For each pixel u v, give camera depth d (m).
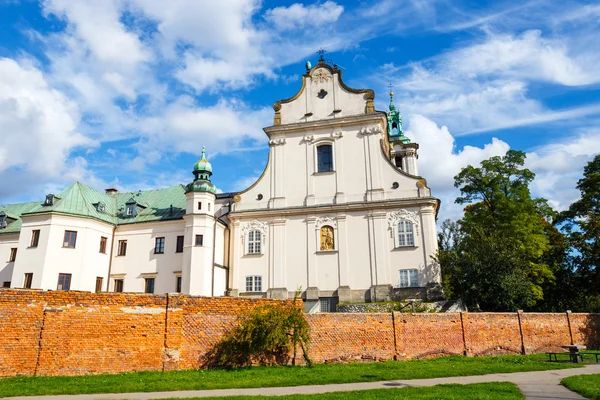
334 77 44.53
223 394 14.53
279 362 20.81
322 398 13.45
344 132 42.88
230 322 20.34
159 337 18.91
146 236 43.69
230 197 46.00
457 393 14.12
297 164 43.06
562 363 22.25
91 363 17.66
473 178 44.56
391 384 16.48
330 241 40.19
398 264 38.12
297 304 21.72
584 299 50.84
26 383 15.52
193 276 39.22
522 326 26.44
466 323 25.08
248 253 41.41
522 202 41.59
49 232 39.81
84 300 18.02
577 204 43.56
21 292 17.19
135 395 14.27
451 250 37.47
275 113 44.88
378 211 39.72
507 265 34.56
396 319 23.28
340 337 22.22
